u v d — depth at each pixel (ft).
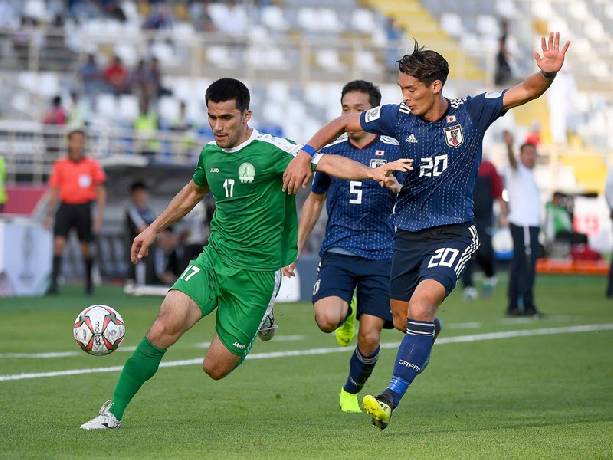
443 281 65.51
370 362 77.41
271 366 103.45
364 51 334.44
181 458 57.31
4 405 77.41
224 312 68.39
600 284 226.38
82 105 259.19
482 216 183.52
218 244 68.23
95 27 305.12
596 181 309.42
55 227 184.03
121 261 222.89
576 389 89.71
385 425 63.10
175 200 70.85
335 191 79.61
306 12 341.00
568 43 64.80
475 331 137.59
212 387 88.79
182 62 307.99
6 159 233.76
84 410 75.25
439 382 93.91
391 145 79.82
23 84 276.00
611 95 332.80
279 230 68.59
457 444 62.64
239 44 318.45
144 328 136.36
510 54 338.75
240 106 65.57
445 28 353.51
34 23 297.12
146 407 77.61
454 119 65.77
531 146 155.63
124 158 231.09
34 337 125.39
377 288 77.97
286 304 171.32
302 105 309.01
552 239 257.75
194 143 248.93
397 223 68.85
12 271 181.68
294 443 62.69
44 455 57.77
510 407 79.51
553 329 140.67
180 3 325.42
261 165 66.59
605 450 60.75
